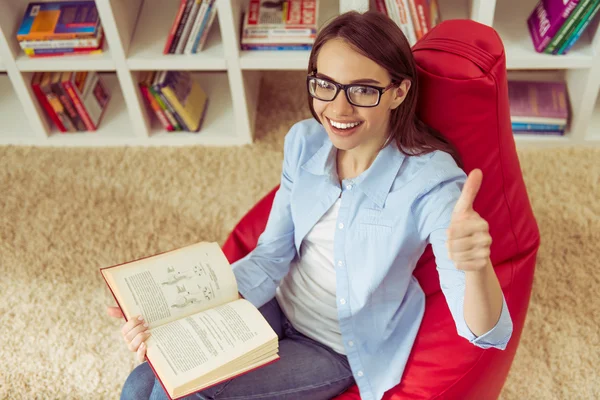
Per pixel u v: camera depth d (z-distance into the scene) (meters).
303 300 1.44
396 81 1.19
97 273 2.08
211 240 2.16
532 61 2.16
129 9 2.28
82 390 1.80
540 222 2.12
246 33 2.23
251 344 1.21
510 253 1.48
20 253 2.15
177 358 1.19
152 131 2.48
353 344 1.36
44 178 2.38
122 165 2.40
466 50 1.30
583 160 2.30
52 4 2.31
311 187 1.38
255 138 2.47
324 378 1.36
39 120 2.43
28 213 2.26
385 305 1.35
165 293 1.28
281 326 1.50
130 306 1.25
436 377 1.34
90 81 2.46
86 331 1.94
